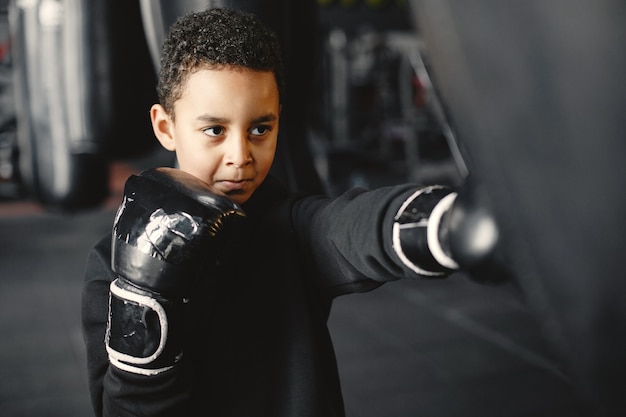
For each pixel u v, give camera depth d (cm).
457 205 41
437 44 30
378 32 801
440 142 710
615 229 27
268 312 81
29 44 339
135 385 69
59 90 345
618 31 25
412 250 56
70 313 345
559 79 26
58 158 368
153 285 65
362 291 76
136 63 227
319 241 76
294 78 124
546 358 271
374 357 281
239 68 68
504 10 27
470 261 39
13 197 633
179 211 64
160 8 108
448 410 232
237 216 66
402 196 59
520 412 227
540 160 28
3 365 278
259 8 109
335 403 86
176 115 72
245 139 70
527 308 35
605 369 29
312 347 80
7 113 628
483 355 278
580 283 28
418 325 317
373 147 784
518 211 30
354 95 792
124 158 243
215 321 79
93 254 82
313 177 127
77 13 223
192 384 74
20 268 434
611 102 26
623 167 26
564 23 26
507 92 28
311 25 122
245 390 79
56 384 260
